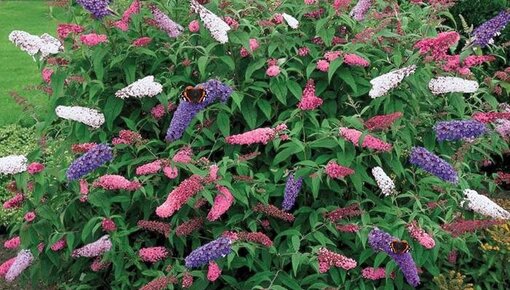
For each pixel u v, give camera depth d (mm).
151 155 2543
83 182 2512
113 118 2568
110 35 2604
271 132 2408
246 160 2465
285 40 2619
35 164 2453
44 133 2809
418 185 2652
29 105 2869
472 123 2496
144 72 2711
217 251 2215
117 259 2492
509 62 3805
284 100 2510
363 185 2588
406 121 2557
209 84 2348
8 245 2729
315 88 2602
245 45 2496
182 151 2467
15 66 6879
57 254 2643
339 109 2639
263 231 2533
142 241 2576
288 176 2438
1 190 3619
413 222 2400
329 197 2523
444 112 2732
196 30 2592
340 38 2697
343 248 2543
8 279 2633
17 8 10273
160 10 2693
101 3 2477
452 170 2396
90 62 2668
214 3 2650
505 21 2686
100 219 2500
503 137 2861
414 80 2502
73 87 2676
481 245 2719
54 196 2654
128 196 2512
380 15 2766
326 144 2391
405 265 2268
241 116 2627
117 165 2525
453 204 2629
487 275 2750
